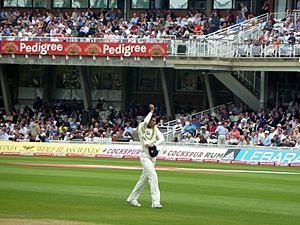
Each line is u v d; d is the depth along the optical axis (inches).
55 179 1046.4
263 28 1905.8
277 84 1987.0
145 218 680.4
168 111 2069.4
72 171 1210.6
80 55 1984.5
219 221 676.1
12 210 706.2
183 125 1870.1
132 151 1732.3
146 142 756.6
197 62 1873.8
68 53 1991.9
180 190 944.9
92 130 1950.1
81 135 1923.0
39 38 2018.9
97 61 1980.8
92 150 1760.6
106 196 846.5
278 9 2044.8
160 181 1066.1
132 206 765.3
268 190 973.2
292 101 1905.8
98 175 1138.0
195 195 889.5
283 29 1883.6
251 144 1721.2
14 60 2034.9
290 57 1792.6
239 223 668.1
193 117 1945.1
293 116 1811.0
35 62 2022.6
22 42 2022.6
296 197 899.4
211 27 2027.6
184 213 724.7
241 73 1939.0
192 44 1883.6
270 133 1715.1
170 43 1908.2
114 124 2006.6
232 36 1915.6
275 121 1798.7
